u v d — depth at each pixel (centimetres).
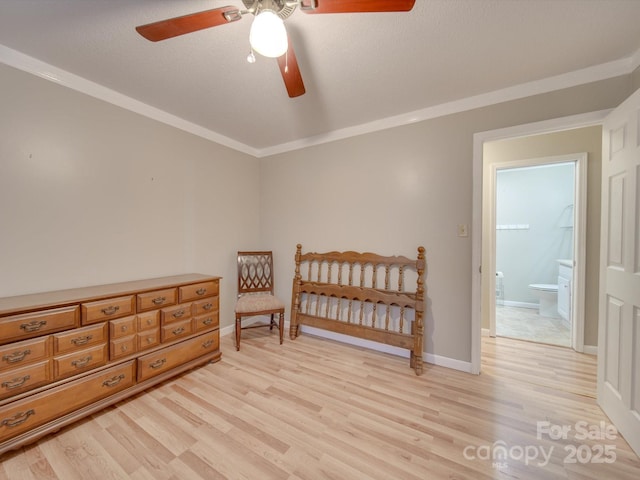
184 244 263
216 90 207
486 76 189
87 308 161
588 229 256
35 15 134
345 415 166
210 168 287
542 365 234
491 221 300
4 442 131
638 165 137
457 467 128
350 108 235
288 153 322
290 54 132
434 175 234
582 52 163
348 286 264
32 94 170
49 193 178
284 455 135
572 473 125
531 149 279
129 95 215
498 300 451
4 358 132
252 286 315
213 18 112
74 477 122
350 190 278
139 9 132
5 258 162
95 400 163
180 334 212
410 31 145
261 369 224
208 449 139
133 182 223
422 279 230
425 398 184
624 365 147
